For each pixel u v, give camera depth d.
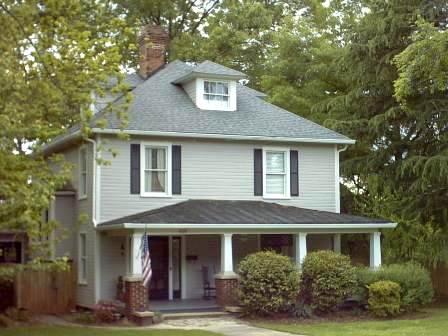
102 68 16.17
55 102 15.88
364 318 20.52
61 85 15.77
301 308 20.80
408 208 27.53
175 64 28.83
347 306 21.98
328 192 26.48
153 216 21.73
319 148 26.59
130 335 16.92
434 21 26.00
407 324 18.83
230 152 25.17
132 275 20.91
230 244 21.97
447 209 27.00
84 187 24.64
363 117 29.36
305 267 21.36
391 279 21.50
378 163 28.64
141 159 23.80
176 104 25.83
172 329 18.34
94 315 21.05
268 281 20.47
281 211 24.23
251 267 20.61
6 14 15.16
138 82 28.77
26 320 21.77
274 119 26.62
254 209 24.05
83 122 16.11
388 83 27.66
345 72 31.02
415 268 22.48
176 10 43.09
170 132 23.75
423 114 26.31
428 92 25.88
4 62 14.36
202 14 44.59
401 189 28.19
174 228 21.05
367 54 27.94
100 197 23.16
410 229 29.59
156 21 43.62
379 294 20.69
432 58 18.94
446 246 28.56
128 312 20.58
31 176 14.89
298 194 25.95
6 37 15.11
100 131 22.44
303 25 34.81
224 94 26.47
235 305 21.50
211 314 20.97
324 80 34.22
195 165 24.56
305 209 25.06
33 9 15.41
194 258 24.92
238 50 41.00
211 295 24.50
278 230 22.64
